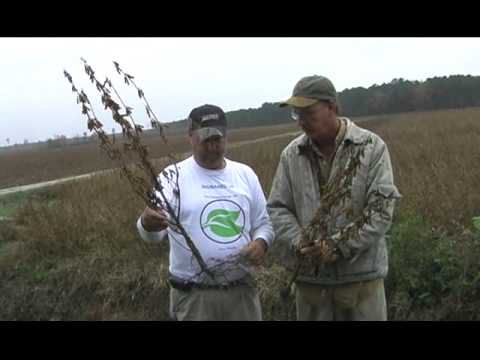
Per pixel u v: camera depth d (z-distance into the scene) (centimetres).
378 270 317
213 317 333
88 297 669
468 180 764
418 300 521
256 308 346
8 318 627
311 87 300
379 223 298
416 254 542
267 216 348
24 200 1387
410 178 836
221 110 331
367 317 321
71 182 1466
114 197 957
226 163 345
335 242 297
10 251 826
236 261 329
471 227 616
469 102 8681
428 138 1969
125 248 746
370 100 9188
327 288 325
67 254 773
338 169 297
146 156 311
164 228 326
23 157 4456
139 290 656
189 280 332
